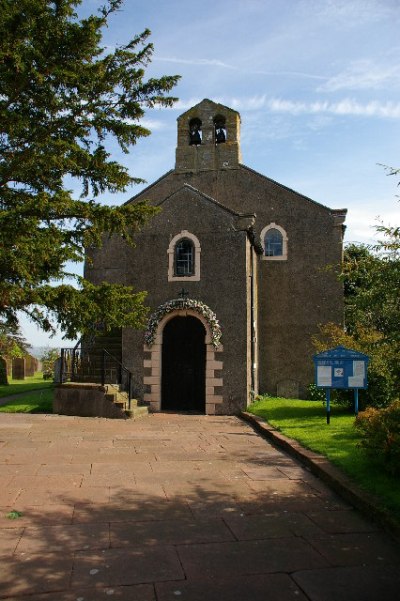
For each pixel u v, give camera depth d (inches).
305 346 674.2
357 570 172.1
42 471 292.5
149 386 569.0
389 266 223.9
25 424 460.1
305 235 695.1
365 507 224.4
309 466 301.9
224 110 743.7
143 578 165.0
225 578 165.6
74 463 312.7
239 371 550.9
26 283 329.7
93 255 740.7
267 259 695.1
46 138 344.8
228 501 244.2
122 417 509.0
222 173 728.3
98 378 578.9
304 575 168.2
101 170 365.7
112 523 213.5
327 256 686.5
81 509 229.9
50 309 345.4
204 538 198.7
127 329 580.4
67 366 600.4
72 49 334.6
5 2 302.7
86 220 365.4
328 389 434.6
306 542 195.6
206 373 554.9
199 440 392.8
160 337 573.3
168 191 739.4
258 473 293.9
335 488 259.4
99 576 165.9
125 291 378.9
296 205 702.5
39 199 321.7
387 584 162.4
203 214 582.6
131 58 351.6
